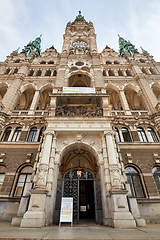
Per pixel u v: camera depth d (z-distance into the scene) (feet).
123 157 53.42
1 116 62.13
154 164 52.29
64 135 50.29
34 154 53.98
